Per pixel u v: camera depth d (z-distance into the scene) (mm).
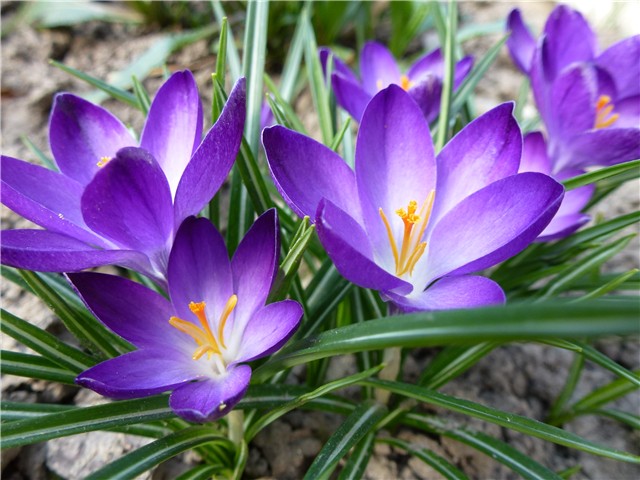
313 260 199
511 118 107
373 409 134
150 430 131
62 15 292
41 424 97
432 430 143
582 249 161
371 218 113
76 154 122
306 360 99
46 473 145
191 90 114
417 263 117
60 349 121
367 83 190
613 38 322
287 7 291
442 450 156
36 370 120
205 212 150
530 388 182
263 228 106
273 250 102
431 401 116
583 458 169
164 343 111
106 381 98
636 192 246
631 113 164
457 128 174
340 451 112
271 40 297
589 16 341
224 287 114
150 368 106
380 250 116
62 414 100
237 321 113
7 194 94
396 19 302
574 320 63
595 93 141
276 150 103
